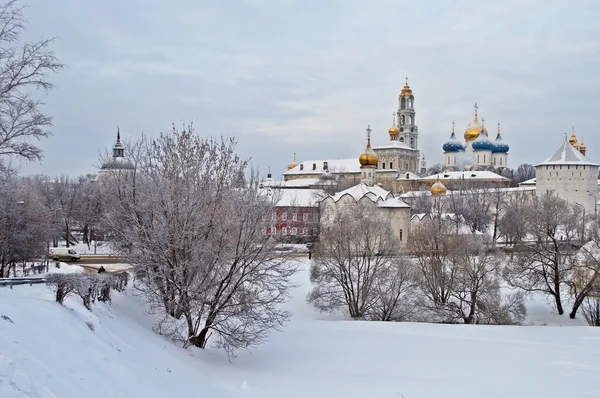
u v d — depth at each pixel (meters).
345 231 68.06
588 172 157.88
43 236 66.00
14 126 39.12
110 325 26.84
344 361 38.62
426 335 50.09
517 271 68.88
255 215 34.16
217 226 33.72
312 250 80.00
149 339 29.62
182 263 33.16
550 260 69.81
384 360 39.34
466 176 199.25
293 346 43.72
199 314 33.75
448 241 67.81
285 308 66.75
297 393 28.42
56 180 178.75
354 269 69.62
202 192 34.47
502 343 46.72
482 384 32.69
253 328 36.22
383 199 113.62
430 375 35.03
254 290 34.66
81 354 19.73
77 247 115.31
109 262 79.56
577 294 67.69
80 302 27.14
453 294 65.38
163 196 34.19
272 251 36.81
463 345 45.50
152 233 33.94
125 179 42.72
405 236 111.56
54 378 16.52
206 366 31.20
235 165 38.31
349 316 66.25
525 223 88.44
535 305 73.12
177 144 37.97
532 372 36.19
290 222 85.00
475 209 136.88
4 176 49.81
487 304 62.56
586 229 92.62
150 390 20.86
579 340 48.03
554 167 159.50
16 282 33.75
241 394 26.98
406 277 65.12
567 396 30.45
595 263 66.00
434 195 157.38
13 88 39.16
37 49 48.78
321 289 68.12
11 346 16.72
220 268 33.81
